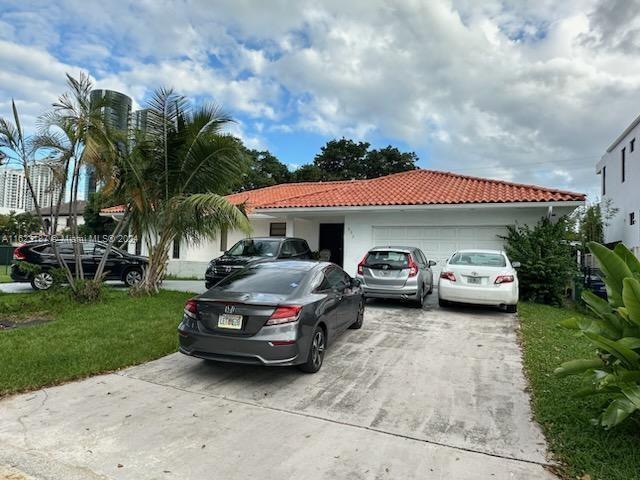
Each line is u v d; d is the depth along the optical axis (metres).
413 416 4.14
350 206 13.90
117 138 9.98
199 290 13.04
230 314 4.93
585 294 4.14
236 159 10.98
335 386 4.96
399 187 15.62
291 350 4.82
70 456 3.29
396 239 14.07
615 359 3.72
